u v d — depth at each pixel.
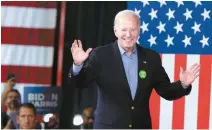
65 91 15.06
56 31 15.06
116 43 9.99
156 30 14.84
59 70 15.09
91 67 9.77
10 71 15.02
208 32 14.77
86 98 15.02
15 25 15.01
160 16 14.84
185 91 10.13
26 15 15.02
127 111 9.72
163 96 10.38
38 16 15.03
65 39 15.04
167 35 14.81
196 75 10.05
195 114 14.65
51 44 15.08
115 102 9.74
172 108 14.67
